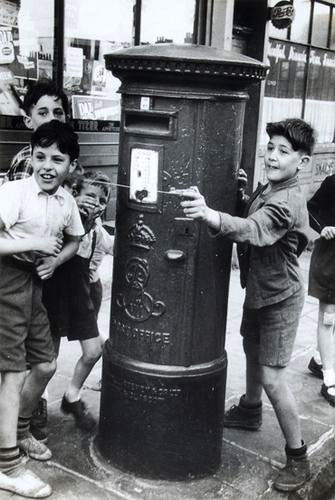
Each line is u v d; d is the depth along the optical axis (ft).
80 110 19.25
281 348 9.23
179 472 9.30
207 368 9.15
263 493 9.32
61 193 8.93
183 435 9.16
